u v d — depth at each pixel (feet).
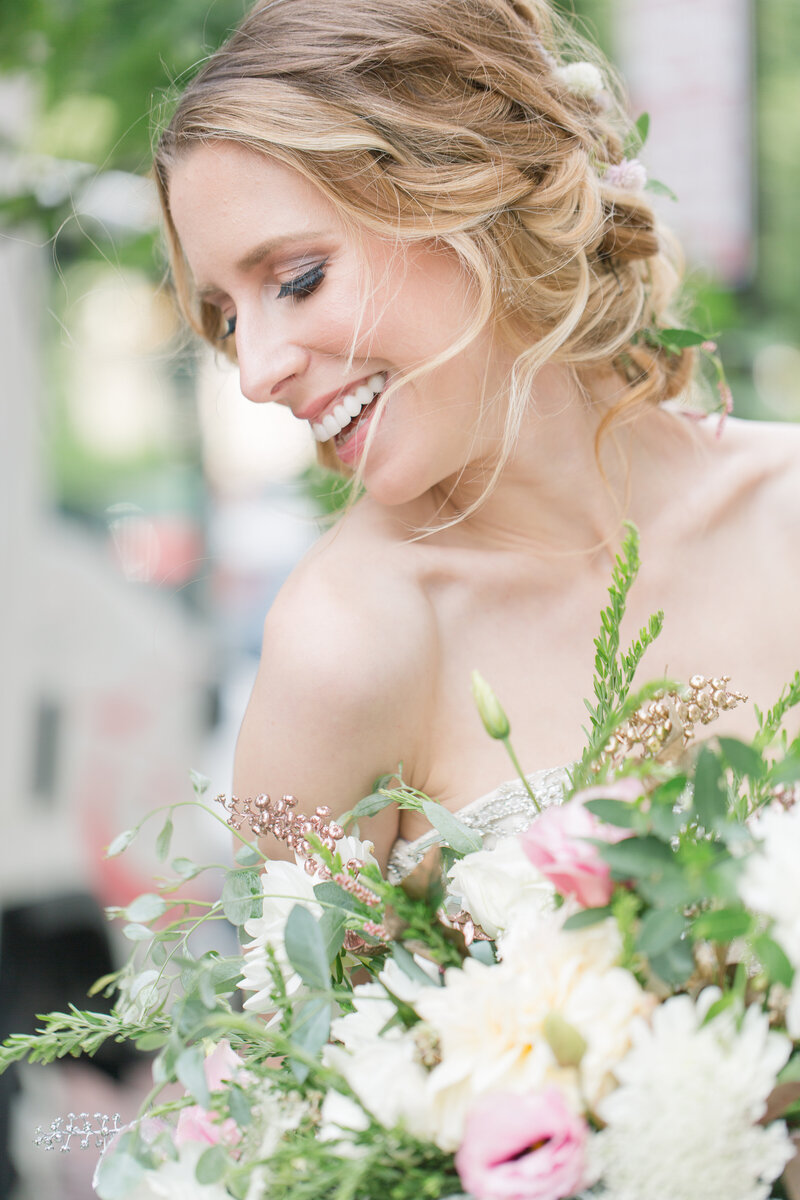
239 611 16.71
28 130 8.61
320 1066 2.85
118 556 13.92
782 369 12.12
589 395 4.85
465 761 4.60
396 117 4.17
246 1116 2.89
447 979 2.84
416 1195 2.76
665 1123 2.53
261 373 4.26
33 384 11.98
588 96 4.95
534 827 2.88
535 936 2.81
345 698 4.34
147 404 15.76
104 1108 8.05
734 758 2.84
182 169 4.20
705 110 9.55
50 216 8.30
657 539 4.87
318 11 4.32
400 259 4.19
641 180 4.91
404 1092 2.71
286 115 4.04
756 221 9.82
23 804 10.95
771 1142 2.63
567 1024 2.63
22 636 11.76
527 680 4.66
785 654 4.84
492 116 4.43
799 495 5.04
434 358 4.25
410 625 4.51
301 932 2.97
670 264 5.51
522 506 4.75
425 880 3.05
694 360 5.29
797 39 13.67
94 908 10.21
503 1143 2.59
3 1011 9.55
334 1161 2.79
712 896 2.69
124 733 11.95
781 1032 2.81
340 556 4.64
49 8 8.14
